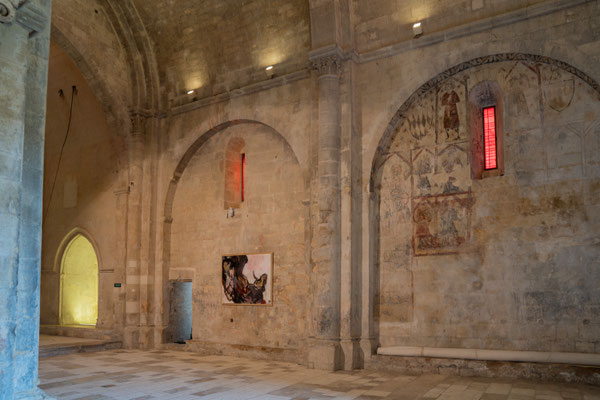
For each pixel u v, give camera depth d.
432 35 15.27
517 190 14.01
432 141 15.46
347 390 12.00
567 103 13.58
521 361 13.11
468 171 14.78
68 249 24.11
